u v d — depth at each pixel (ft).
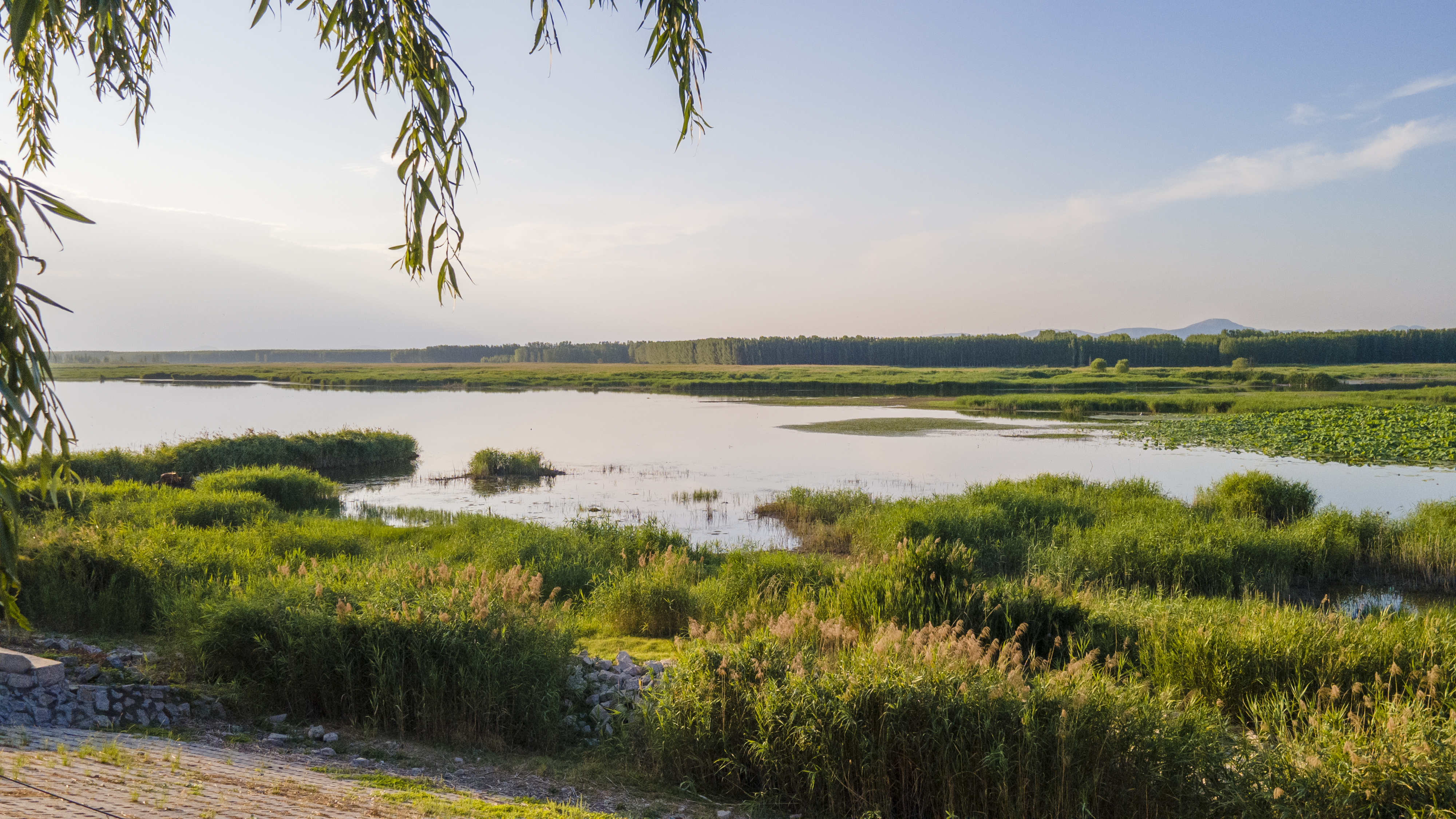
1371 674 23.15
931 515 50.39
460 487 80.59
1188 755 16.46
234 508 53.93
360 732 20.43
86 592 29.43
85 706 18.24
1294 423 122.62
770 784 18.19
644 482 81.56
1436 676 20.56
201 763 15.39
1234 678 23.73
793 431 130.41
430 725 20.62
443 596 23.98
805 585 35.99
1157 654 25.86
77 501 47.73
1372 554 44.09
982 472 85.05
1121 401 170.09
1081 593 35.55
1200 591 40.75
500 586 25.58
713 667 20.49
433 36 7.74
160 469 79.77
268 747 18.45
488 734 20.61
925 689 17.83
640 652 29.84
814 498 64.18
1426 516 48.80
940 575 31.53
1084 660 19.70
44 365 5.96
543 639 22.75
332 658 21.71
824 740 17.69
